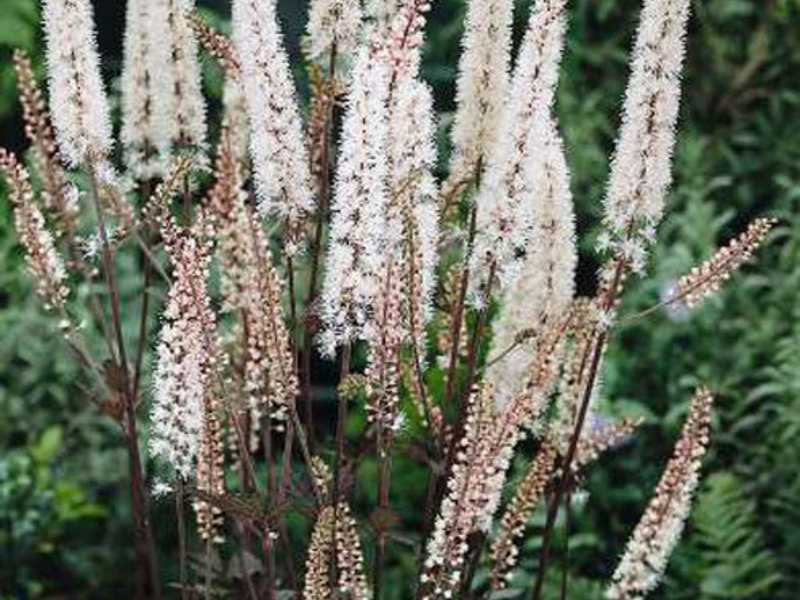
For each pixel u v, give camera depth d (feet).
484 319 3.42
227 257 3.71
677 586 5.75
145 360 6.12
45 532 5.98
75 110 3.37
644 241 3.49
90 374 3.91
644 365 6.38
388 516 3.28
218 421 3.41
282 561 5.13
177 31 3.70
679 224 6.78
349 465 3.48
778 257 6.84
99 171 3.50
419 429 5.31
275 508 3.26
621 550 5.82
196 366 3.09
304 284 4.96
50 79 3.39
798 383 5.84
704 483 5.98
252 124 3.23
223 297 3.99
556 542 5.67
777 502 5.75
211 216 3.40
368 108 2.98
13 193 3.53
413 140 3.13
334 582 3.30
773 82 7.39
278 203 3.23
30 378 6.24
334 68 3.48
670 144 3.25
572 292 3.54
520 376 3.48
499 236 3.24
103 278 6.21
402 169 3.15
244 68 3.22
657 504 2.98
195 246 3.13
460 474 3.04
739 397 6.17
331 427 6.95
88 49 3.37
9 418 6.27
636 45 3.22
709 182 7.14
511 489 3.60
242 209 3.61
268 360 3.35
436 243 3.31
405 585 5.62
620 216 3.30
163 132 3.79
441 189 3.56
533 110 3.17
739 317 6.48
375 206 3.01
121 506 6.03
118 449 6.12
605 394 6.23
